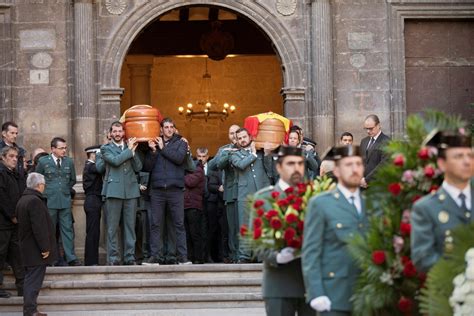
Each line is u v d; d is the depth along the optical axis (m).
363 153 19.89
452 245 9.66
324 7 24.72
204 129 36.72
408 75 25.28
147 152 19.89
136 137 19.50
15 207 18.36
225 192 20.36
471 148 9.94
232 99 36.75
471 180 10.11
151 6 24.92
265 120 19.64
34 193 17.06
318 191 11.59
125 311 18.16
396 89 24.81
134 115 19.58
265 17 24.97
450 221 9.88
